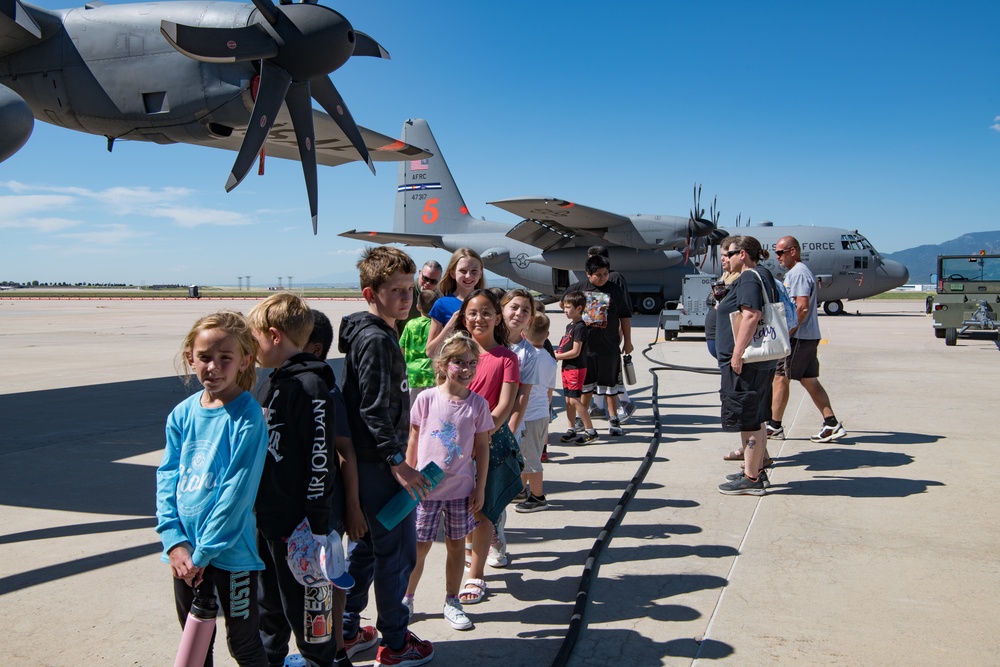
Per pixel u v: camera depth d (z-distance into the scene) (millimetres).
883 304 37875
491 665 2824
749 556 3922
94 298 67500
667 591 3488
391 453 2666
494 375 3529
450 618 3168
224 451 2258
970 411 7953
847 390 9469
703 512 4715
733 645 2930
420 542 3174
